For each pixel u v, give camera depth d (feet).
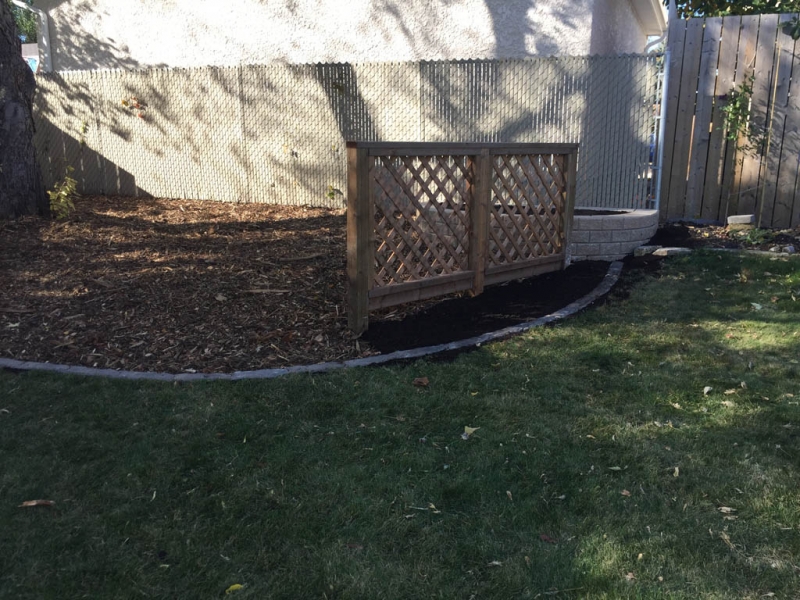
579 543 8.39
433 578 7.77
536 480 9.83
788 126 23.86
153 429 11.36
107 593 7.54
